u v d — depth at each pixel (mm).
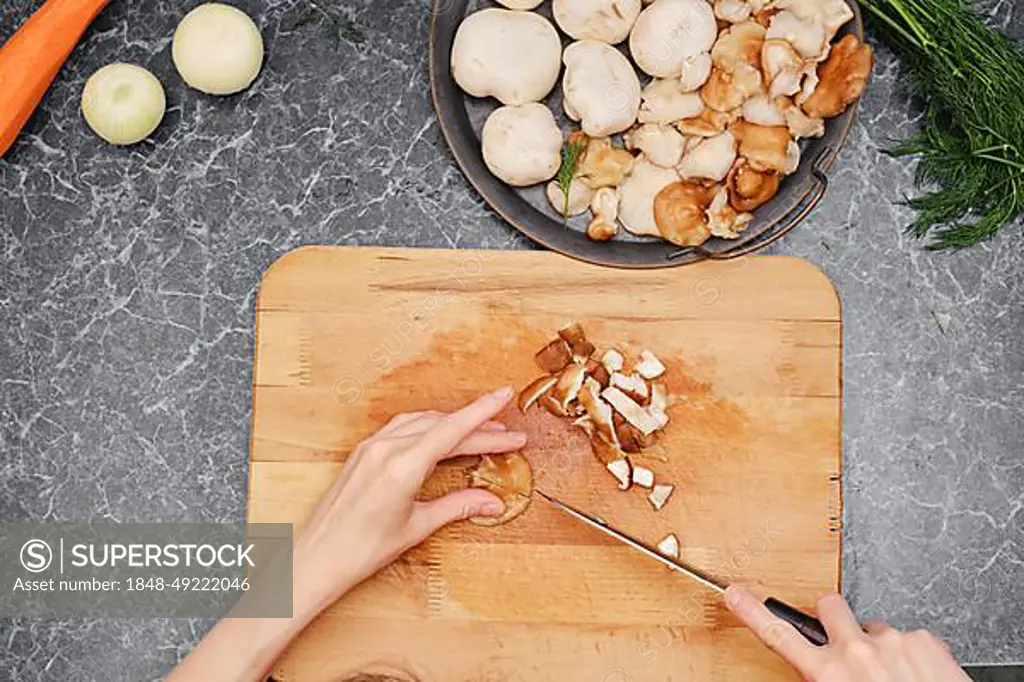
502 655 1154
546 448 1169
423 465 1077
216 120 1229
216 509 1217
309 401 1169
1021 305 1221
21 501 1218
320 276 1173
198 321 1225
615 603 1158
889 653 1029
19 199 1231
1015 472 1214
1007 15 1239
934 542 1209
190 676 1067
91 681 1204
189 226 1227
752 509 1164
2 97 1157
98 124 1180
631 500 1167
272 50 1228
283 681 1144
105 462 1219
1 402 1224
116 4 1229
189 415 1221
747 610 1054
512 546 1161
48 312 1227
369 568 1097
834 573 1159
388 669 1150
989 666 1202
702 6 1137
